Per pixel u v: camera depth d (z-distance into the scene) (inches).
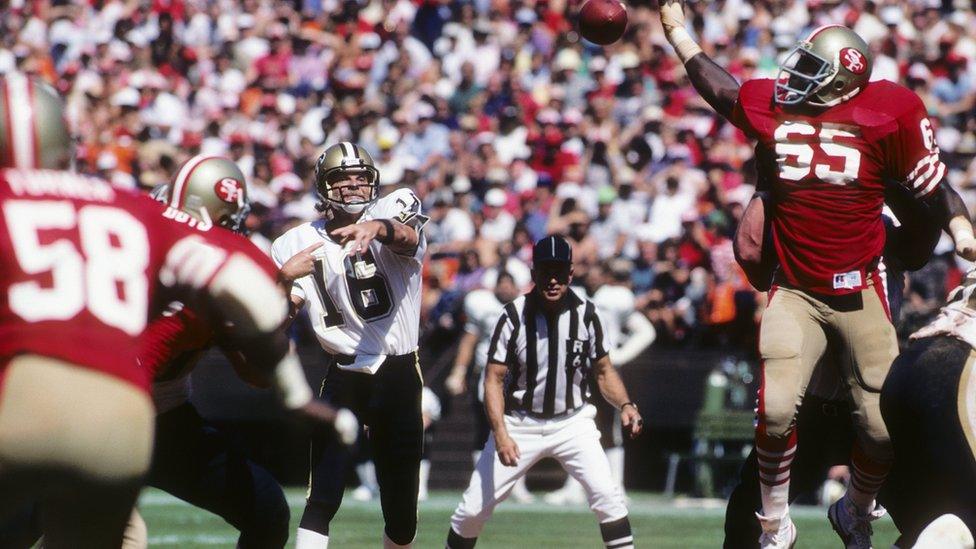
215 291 502.0
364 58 2417.6
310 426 524.7
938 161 772.6
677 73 2250.2
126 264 485.4
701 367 1679.4
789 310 782.5
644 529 1352.1
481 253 1798.7
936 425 627.2
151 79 2358.5
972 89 2196.1
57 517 484.1
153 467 741.3
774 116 781.9
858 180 766.5
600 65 2305.6
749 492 829.2
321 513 844.0
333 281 877.2
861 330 778.2
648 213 1946.4
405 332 881.5
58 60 2568.9
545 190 1973.4
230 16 2593.5
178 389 736.3
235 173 741.9
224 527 1334.9
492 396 943.7
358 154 877.2
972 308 651.5
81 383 466.9
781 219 787.4
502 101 2298.2
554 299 946.7
